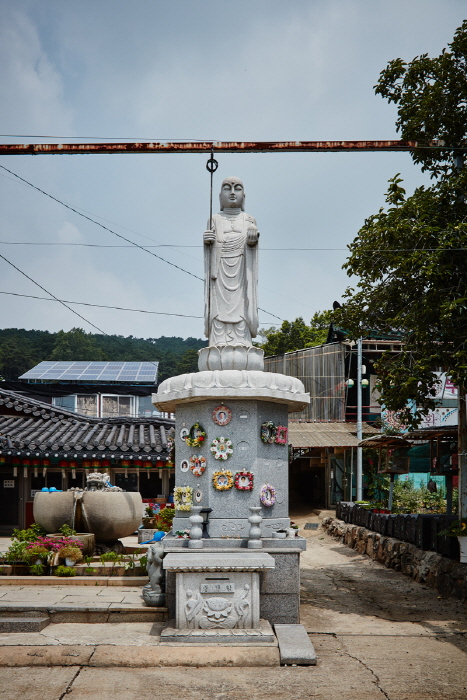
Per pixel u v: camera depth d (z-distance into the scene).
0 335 64.00
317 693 7.01
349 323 14.18
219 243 11.07
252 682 7.29
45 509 12.27
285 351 35.22
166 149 11.27
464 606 11.52
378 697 6.93
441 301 11.27
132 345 60.84
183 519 10.21
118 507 12.35
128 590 10.32
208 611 8.47
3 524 17.91
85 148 11.29
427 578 13.63
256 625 8.51
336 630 9.73
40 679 7.32
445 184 11.95
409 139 12.98
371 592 12.90
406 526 15.64
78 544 11.27
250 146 11.43
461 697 6.97
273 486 10.27
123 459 17.53
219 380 9.96
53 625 9.04
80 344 56.34
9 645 8.13
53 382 35.56
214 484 9.89
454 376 10.92
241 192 11.33
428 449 18.84
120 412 34.88
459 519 12.69
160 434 19.69
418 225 11.53
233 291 10.95
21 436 17.66
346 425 26.05
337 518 23.67
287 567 9.30
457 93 12.66
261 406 10.27
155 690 7.04
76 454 17.19
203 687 7.13
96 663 7.75
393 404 11.71
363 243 13.09
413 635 9.44
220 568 8.45
